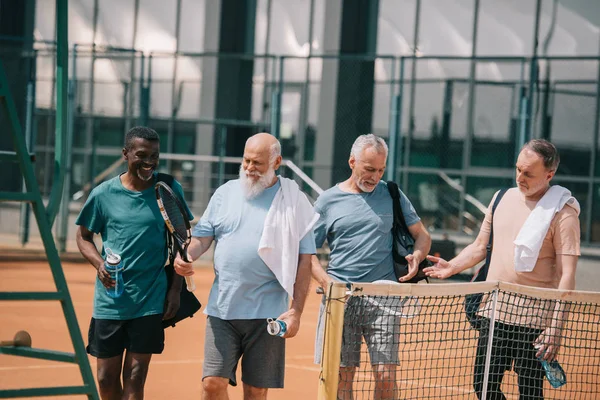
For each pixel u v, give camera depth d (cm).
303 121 2516
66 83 568
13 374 994
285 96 3000
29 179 530
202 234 684
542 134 2508
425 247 750
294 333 641
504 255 706
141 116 2427
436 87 2686
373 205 732
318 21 3022
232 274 658
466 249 748
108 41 3241
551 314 675
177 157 2491
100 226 731
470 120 2497
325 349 604
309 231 673
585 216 2431
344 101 2841
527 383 698
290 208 661
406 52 2858
